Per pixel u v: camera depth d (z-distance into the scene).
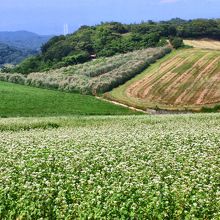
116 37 149.12
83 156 19.59
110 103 71.25
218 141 23.92
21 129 35.22
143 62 99.50
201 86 78.12
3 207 13.77
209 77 82.88
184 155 20.16
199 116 41.25
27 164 18.73
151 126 33.62
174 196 13.94
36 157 20.42
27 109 62.66
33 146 23.22
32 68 143.75
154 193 13.98
